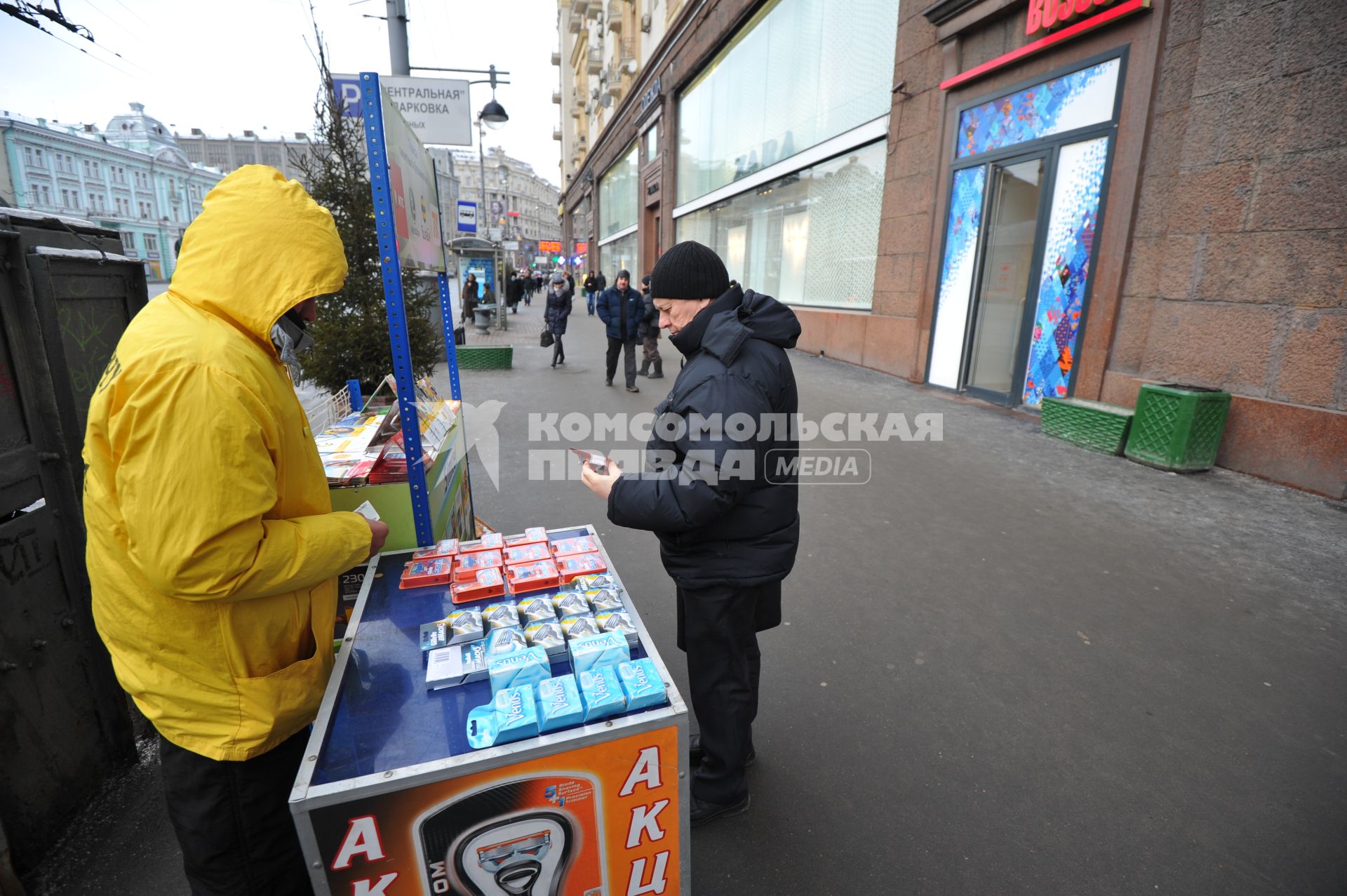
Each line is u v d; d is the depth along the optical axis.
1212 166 5.21
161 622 1.26
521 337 16.33
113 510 1.22
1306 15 4.51
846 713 2.58
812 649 2.99
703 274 1.66
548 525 4.39
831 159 11.46
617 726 1.31
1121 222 6.07
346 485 2.23
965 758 2.35
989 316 7.90
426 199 2.87
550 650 1.52
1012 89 7.25
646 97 22.00
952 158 8.28
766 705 2.63
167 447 1.11
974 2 7.49
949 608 3.32
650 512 1.57
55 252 1.85
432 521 2.40
